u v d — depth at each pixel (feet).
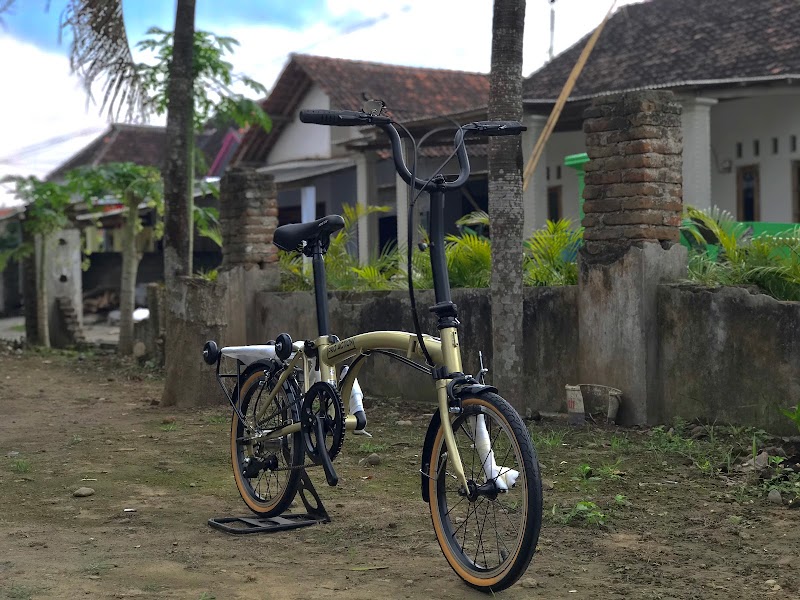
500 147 25.90
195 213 49.75
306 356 16.46
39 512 18.07
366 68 80.28
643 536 15.84
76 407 32.35
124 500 18.98
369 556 15.05
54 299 61.36
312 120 13.98
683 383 24.70
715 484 19.21
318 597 13.06
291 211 81.35
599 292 25.80
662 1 60.85
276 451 17.19
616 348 25.50
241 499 19.01
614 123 25.46
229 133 98.07
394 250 35.73
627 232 25.25
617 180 25.46
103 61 39.52
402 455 22.91
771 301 22.93
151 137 128.88
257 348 17.94
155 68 41.29
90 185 51.34
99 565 14.55
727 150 52.85
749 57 47.78
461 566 13.74
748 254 25.27
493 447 13.51
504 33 25.67
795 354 22.52
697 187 44.62
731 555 14.79
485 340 28.58
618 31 59.62
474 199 65.67
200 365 31.81
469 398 13.52
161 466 22.11
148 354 47.01
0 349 54.29
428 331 30.32
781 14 51.49
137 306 85.46
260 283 36.94
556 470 20.61
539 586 13.46
